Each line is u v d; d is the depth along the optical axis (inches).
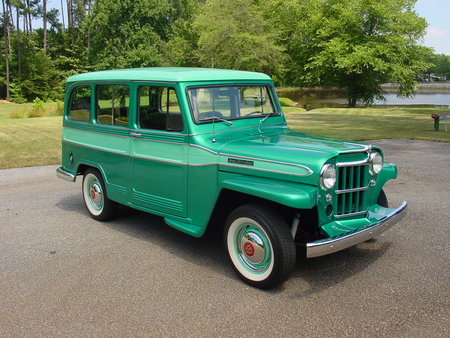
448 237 183.9
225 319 124.0
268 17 1583.4
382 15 1396.4
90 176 225.1
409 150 415.2
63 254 177.9
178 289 144.3
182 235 199.9
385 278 147.1
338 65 1336.1
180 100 159.9
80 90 221.0
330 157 135.0
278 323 120.6
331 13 1523.1
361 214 151.6
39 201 265.4
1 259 174.1
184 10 2361.0
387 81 1504.7
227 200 158.7
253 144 153.7
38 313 131.0
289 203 125.0
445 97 2114.9
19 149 446.6
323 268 157.2
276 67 1475.1
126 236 199.0
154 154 175.0
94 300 138.0
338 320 121.0
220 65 1416.1
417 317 121.0
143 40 1856.5
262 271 140.9
